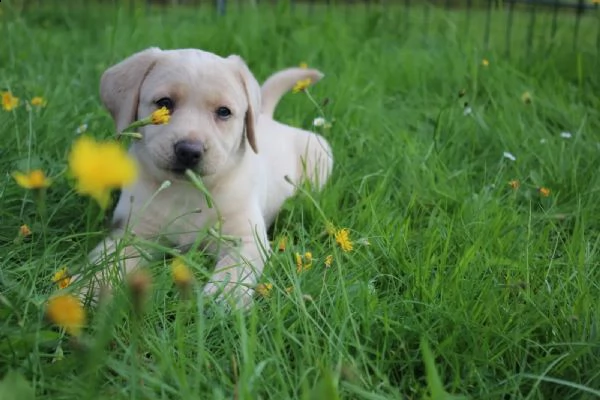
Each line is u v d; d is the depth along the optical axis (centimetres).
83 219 93
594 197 102
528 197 103
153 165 88
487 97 135
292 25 168
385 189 102
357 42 160
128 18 179
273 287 78
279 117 125
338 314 74
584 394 69
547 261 84
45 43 153
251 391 64
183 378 63
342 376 68
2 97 103
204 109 87
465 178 106
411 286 81
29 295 72
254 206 94
